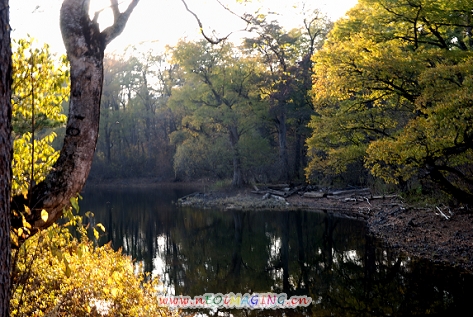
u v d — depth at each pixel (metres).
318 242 16.89
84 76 3.87
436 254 12.29
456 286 9.77
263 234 19.34
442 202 17.11
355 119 19.67
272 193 31.22
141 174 51.38
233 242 17.81
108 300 5.54
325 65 17.25
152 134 54.34
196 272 12.89
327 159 27.00
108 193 40.56
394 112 20.16
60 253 4.16
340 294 10.27
